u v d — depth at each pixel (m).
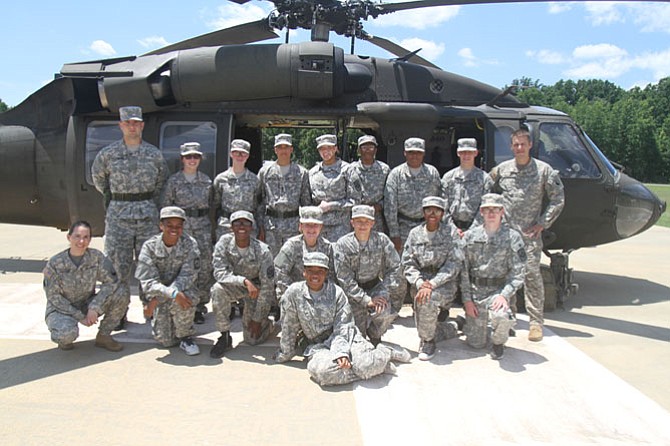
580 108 80.88
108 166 4.98
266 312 4.64
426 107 6.39
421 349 4.51
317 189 5.34
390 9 6.77
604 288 7.43
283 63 6.33
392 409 3.48
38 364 4.18
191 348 4.46
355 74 6.66
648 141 74.75
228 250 4.50
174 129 6.59
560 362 4.38
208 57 6.39
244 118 7.04
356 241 4.44
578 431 3.23
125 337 4.90
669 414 3.46
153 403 3.52
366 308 4.48
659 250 11.20
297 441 3.06
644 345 4.89
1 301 6.03
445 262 4.63
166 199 5.22
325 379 3.79
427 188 5.40
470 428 3.24
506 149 6.56
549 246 6.86
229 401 3.57
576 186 6.52
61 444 2.99
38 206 7.41
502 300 4.36
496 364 4.33
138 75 6.30
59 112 7.14
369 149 5.39
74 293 4.45
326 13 6.80
